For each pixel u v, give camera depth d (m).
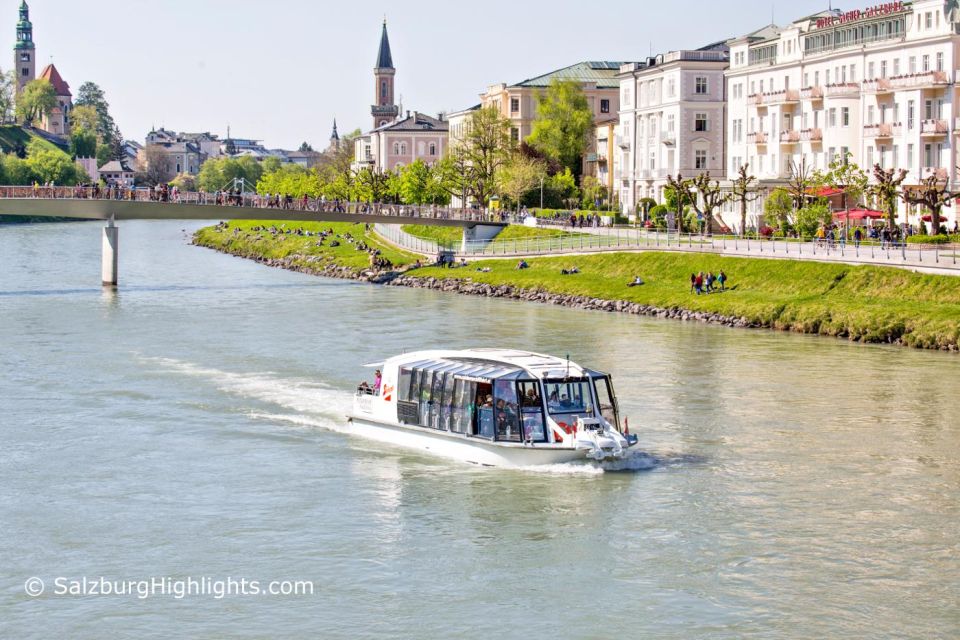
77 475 54.16
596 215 174.00
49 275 153.50
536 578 42.91
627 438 55.12
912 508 49.59
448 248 164.50
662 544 45.84
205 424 62.94
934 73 126.94
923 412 65.75
